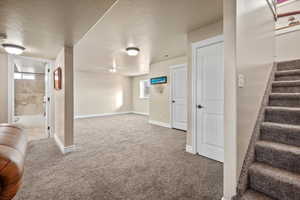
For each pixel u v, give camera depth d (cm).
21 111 839
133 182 191
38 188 178
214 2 192
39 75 887
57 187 180
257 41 190
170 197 163
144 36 301
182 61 466
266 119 196
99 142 358
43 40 263
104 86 810
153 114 584
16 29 219
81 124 579
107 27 260
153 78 567
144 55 449
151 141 366
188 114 293
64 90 294
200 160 255
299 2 319
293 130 154
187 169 225
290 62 257
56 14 179
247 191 143
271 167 147
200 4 196
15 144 78
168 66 512
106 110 820
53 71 408
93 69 685
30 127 538
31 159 261
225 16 147
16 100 827
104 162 249
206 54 261
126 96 898
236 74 141
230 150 144
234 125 141
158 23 247
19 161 66
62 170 222
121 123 599
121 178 200
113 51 402
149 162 249
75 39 259
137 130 481
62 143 305
